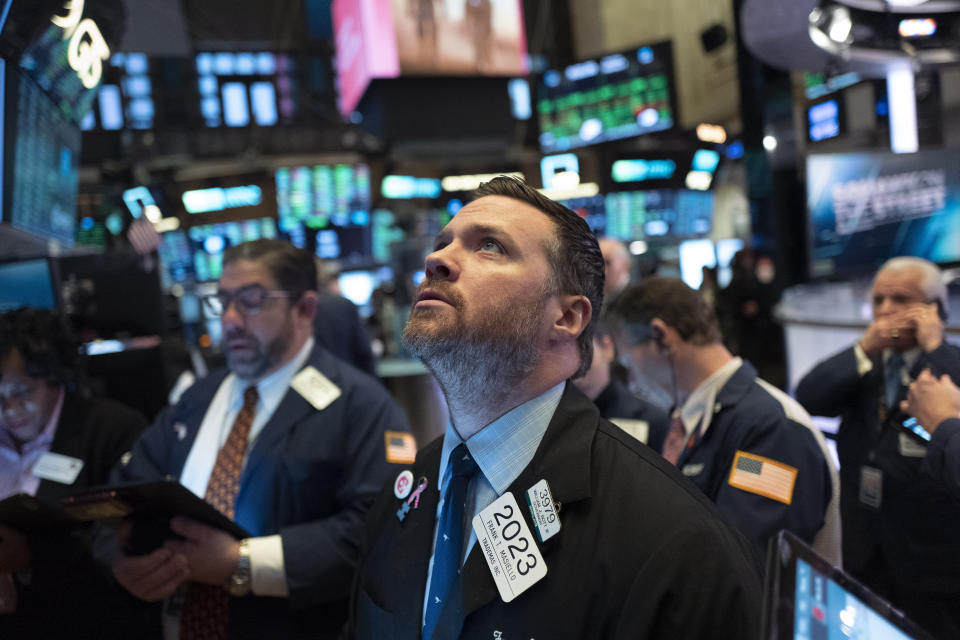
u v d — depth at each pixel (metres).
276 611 1.57
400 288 6.73
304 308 1.73
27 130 1.81
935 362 1.73
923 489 1.66
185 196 5.98
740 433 1.51
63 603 1.60
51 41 1.80
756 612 0.73
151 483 1.24
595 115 9.41
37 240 2.00
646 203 9.73
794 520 1.43
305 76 9.97
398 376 4.97
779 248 5.49
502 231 0.89
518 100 10.70
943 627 1.63
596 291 0.96
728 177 10.48
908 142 3.78
